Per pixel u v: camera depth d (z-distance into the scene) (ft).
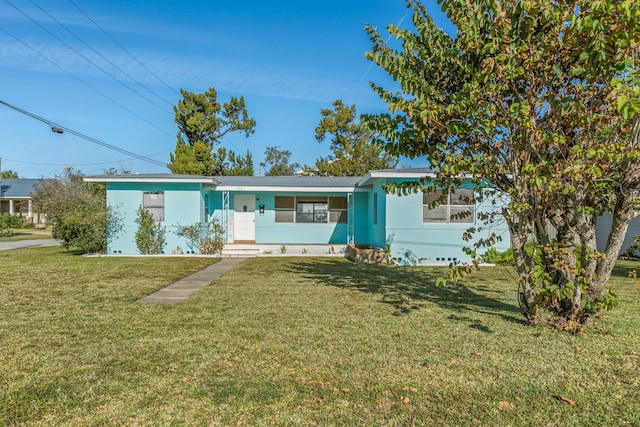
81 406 10.22
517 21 14.64
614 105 13.89
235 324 17.46
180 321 17.95
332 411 10.05
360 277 31.27
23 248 56.44
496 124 14.82
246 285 27.43
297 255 48.67
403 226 41.16
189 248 48.70
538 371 12.45
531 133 14.49
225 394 10.89
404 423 9.52
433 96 16.12
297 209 55.93
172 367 12.67
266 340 15.28
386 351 14.11
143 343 14.89
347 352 14.01
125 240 48.16
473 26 14.94
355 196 54.70
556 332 16.28
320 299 22.72
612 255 15.99
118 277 30.55
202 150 87.76
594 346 14.65
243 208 55.62
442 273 33.58
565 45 14.16
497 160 16.15
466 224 41.32
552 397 10.82
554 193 15.01
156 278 30.12
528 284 16.58
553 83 15.11
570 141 15.38
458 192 41.19
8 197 124.16
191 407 10.20
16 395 10.77
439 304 21.52
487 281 29.35
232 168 97.86
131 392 10.98
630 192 14.88
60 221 47.26
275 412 9.99
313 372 12.34
